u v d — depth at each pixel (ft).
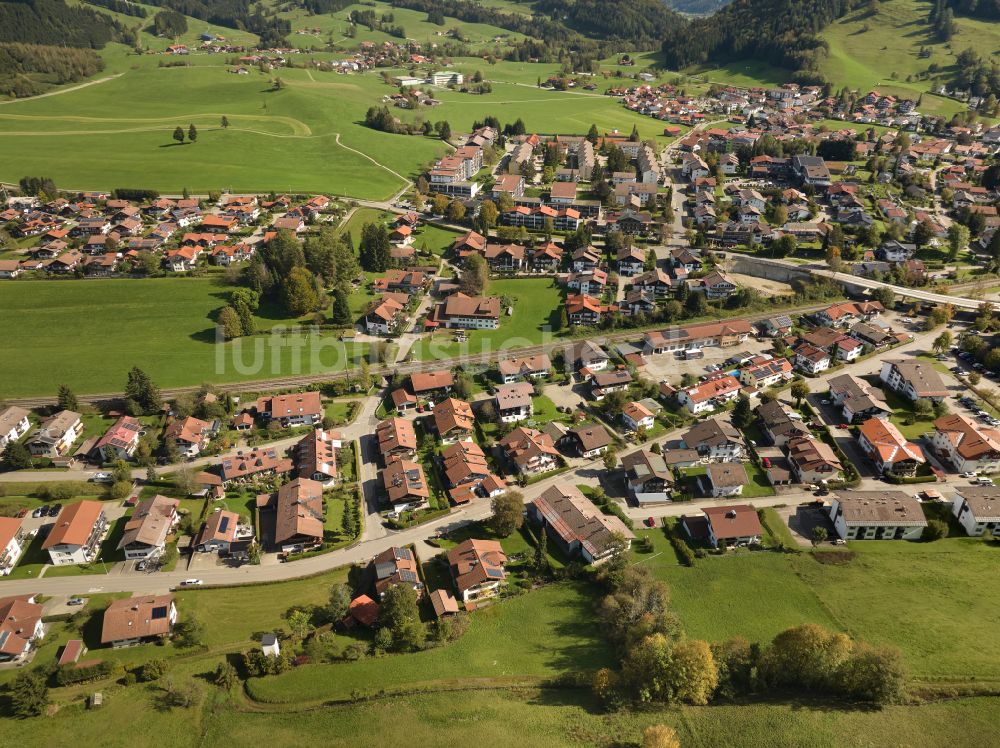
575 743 244.42
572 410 476.95
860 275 646.74
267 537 368.89
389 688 274.98
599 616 312.29
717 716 253.44
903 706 253.24
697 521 365.20
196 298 605.31
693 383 498.28
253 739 254.88
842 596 314.55
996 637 283.79
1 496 389.60
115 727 261.24
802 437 422.82
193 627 301.02
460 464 408.05
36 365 508.94
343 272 635.66
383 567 334.65
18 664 290.97
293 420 459.73
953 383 491.72
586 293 632.79
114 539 364.79
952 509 370.94
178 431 428.15
